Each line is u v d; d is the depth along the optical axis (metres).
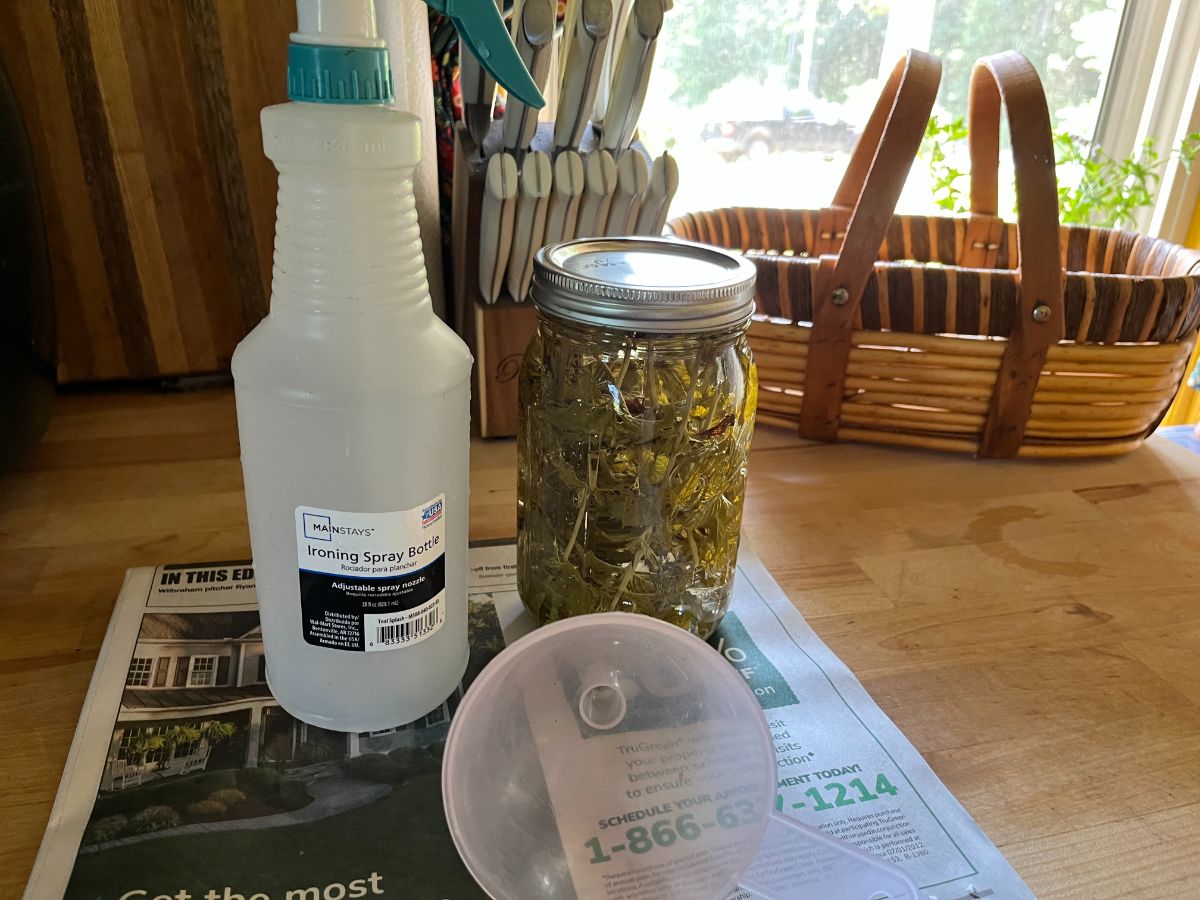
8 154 0.48
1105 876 0.34
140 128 0.61
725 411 0.40
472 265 0.60
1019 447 0.66
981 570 0.53
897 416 0.66
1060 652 0.47
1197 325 0.64
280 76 0.61
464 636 0.42
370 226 0.31
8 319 0.49
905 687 0.44
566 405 0.40
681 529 0.42
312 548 0.35
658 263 0.41
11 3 0.56
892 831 0.35
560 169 0.54
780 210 0.77
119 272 0.65
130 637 0.44
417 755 0.38
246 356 0.33
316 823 0.35
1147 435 0.69
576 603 0.43
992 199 0.78
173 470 0.60
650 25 0.52
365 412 0.32
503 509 0.57
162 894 0.32
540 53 0.51
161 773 0.37
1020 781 0.38
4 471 0.52
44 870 0.32
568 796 0.35
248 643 0.44
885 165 0.57
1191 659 0.46
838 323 0.63
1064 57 1.02
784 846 0.34
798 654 0.45
